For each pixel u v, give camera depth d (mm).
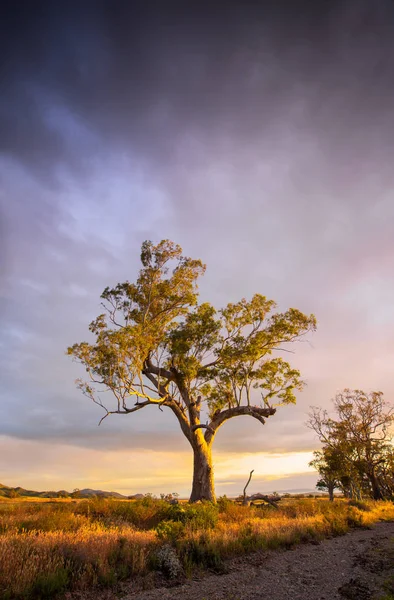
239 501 27766
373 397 46031
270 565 9820
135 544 10078
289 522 15359
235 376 34188
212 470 30656
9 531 11523
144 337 30750
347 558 10438
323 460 46594
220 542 11070
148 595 7539
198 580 8562
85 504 19531
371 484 45812
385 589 7422
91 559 8703
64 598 7207
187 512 15789
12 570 7617
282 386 34156
